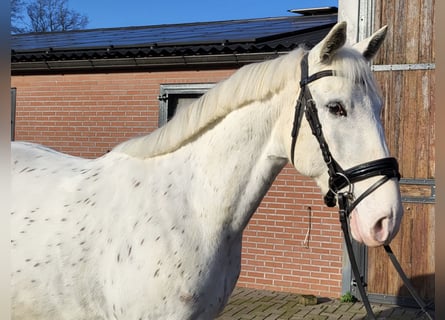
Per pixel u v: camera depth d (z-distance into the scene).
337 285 5.71
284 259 5.96
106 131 6.85
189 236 2.25
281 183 5.99
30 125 7.32
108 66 6.70
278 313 5.10
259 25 9.01
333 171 2.12
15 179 2.63
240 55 5.90
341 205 2.14
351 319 4.93
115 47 6.45
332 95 2.12
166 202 2.30
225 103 2.36
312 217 5.84
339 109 2.11
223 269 2.35
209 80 6.25
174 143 2.44
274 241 6.02
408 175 5.31
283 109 2.31
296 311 5.18
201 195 2.34
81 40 8.74
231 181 2.32
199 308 2.24
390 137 5.37
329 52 2.17
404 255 5.32
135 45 6.34
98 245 2.31
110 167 2.53
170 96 6.57
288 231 5.95
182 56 6.20
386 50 5.39
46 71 7.20
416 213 5.28
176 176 2.38
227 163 2.34
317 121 2.16
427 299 5.24
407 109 5.31
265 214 6.06
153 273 2.18
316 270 5.82
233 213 2.34
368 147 2.08
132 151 2.52
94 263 2.30
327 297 5.73
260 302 5.49
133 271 2.21
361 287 2.28
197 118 2.42
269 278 6.03
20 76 7.38
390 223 2.01
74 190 2.48
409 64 5.29
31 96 7.31
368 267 5.47
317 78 2.17
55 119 7.16
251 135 2.34
